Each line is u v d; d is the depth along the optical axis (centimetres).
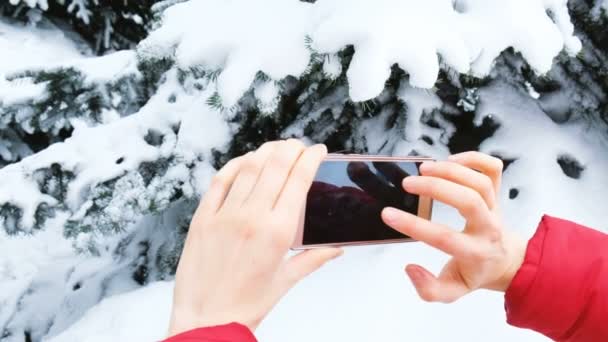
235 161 79
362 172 89
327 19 131
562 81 195
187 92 201
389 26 123
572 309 85
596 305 84
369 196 90
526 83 193
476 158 87
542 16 137
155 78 211
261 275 73
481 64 138
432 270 166
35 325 222
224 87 138
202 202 78
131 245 224
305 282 169
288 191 75
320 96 180
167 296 179
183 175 184
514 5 134
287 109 187
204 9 160
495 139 190
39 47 336
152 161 186
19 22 356
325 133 190
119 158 186
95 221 178
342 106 179
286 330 153
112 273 222
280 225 73
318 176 88
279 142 78
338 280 168
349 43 125
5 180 182
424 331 151
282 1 149
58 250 245
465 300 158
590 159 186
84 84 209
